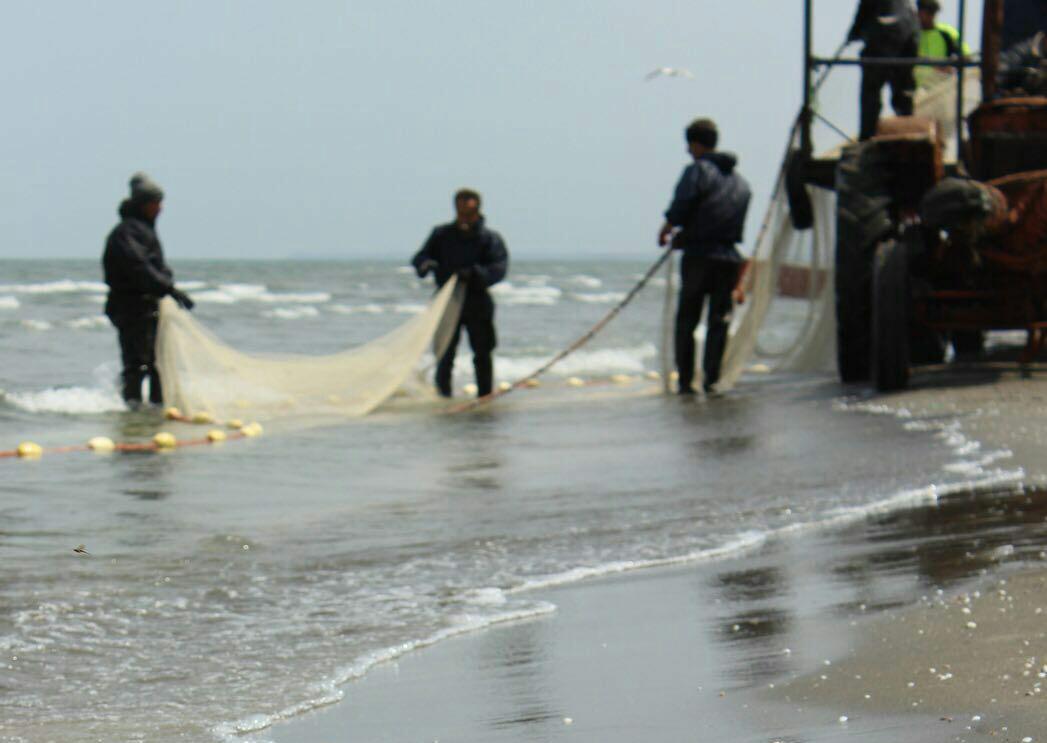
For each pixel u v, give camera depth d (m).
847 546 9.53
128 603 8.46
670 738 5.41
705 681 6.29
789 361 28.44
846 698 5.69
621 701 6.06
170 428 19.95
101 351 34.41
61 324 45.78
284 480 14.30
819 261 26.28
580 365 35.00
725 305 25.08
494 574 9.28
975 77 23.02
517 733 5.67
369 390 23.08
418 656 7.25
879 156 21.08
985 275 20.16
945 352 25.28
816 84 22.92
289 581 9.14
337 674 6.80
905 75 21.80
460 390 28.02
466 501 12.66
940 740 4.96
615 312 26.69
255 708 6.21
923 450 14.12
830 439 15.70
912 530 9.91
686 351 25.31
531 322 54.84
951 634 6.58
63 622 7.94
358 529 11.17
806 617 7.42
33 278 114.69
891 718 5.33
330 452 16.91
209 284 107.88
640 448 16.39
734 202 24.89
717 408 20.89
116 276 23.02
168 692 6.51
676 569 9.28
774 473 13.45
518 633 7.64
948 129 22.95
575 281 148.38
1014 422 15.50
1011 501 10.84
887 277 20.00
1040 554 8.55
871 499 11.42
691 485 13.08
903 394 19.47
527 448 17.06
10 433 18.89
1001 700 5.42
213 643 7.48
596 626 7.71
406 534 10.91
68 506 12.41
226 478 14.48
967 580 7.88
